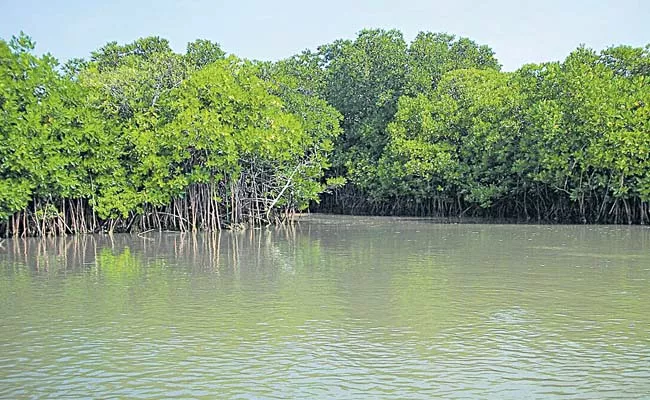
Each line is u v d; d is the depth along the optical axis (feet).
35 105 96.53
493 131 134.10
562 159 117.50
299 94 146.10
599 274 61.05
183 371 35.06
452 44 192.54
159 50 151.94
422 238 96.99
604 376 33.88
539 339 40.11
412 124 152.87
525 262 68.95
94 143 103.19
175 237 103.40
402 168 150.92
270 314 46.75
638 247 81.35
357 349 38.52
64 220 104.06
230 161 110.11
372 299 51.21
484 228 114.52
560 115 117.19
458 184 144.66
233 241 96.07
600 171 119.14
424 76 163.73
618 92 114.01
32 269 68.23
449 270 64.28
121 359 37.04
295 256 76.89
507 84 142.51
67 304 50.47
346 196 176.86
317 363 36.14
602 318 44.83
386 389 32.40
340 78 176.35
